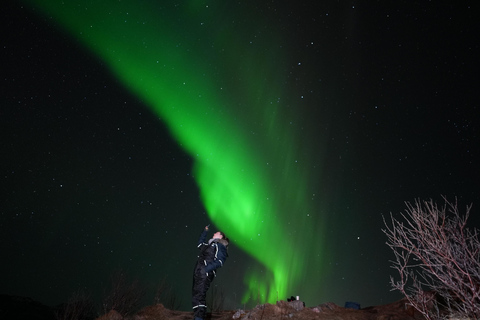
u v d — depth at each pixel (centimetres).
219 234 559
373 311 533
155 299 925
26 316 815
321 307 549
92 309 920
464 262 358
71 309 878
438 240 366
